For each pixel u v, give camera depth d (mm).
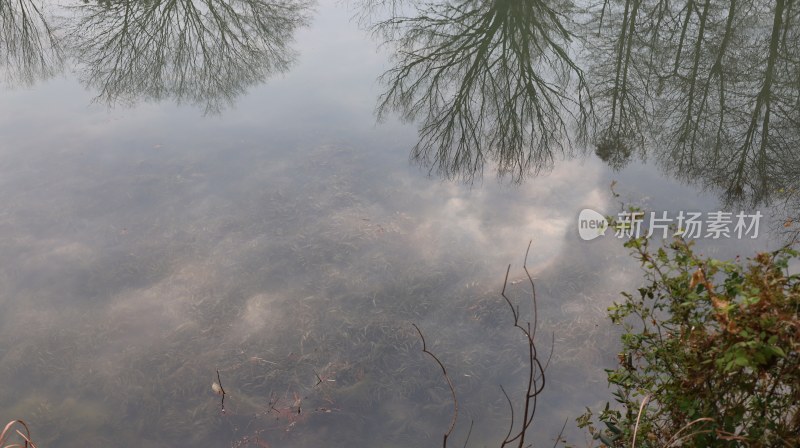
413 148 8281
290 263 6016
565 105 10445
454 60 11859
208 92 10609
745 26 12523
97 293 5730
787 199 7035
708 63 11469
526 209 6809
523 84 10984
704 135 9305
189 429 4453
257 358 4957
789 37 11781
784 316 2047
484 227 6488
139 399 4707
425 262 5973
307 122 9125
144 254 6184
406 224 6551
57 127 9148
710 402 2469
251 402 4621
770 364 2174
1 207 6992
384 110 9578
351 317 5352
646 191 7156
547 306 5352
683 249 2676
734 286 2330
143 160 7957
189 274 5898
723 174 7887
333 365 4898
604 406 4395
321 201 6984
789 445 2203
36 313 5516
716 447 2451
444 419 4465
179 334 5234
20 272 6004
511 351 4945
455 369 4824
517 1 13703
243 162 7898
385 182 7406
